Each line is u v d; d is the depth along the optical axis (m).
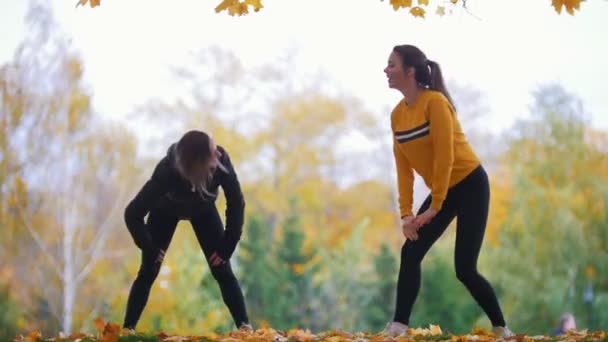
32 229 33.69
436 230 7.36
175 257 28.70
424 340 7.01
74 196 34.62
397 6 8.09
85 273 34.41
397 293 7.46
